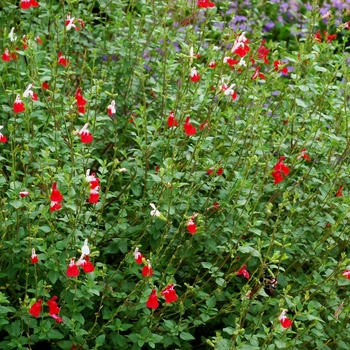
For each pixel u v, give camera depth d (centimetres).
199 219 139
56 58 161
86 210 147
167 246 142
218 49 166
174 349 147
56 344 142
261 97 156
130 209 148
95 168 168
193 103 161
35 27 176
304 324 147
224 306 144
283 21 267
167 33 169
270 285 149
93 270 135
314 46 158
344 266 141
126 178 157
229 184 150
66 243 135
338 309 141
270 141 166
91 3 178
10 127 138
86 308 144
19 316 138
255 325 139
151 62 173
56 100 155
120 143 162
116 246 146
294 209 148
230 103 160
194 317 148
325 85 156
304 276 150
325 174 153
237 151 161
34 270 138
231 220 146
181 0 176
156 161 154
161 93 154
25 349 135
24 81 165
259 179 154
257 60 169
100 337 136
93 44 179
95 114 146
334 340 145
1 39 166
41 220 143
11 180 143
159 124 146
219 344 135
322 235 154
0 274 138
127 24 175
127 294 143
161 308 147
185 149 161
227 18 230
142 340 137
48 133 148
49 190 139
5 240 142
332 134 153
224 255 152
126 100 172
